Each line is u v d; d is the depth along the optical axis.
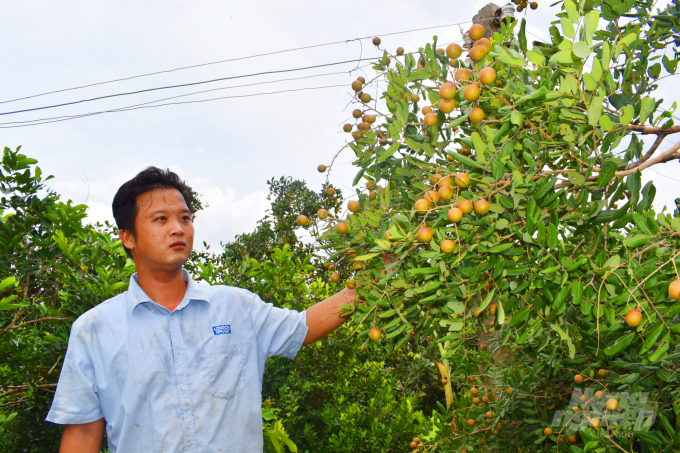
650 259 1.45
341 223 2.09
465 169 1.77
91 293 3.57
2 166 3.58
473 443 3.61
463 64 1.82
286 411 5.93
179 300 1.96
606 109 1.78
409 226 1.71
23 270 3.54
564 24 1.36
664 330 1.44
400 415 5.67
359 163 2.24
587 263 1.48
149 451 1.70
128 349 1.77
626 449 1.94
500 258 1.55
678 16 2.00
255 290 4.58
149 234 1.85
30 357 3.77
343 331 6.13
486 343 3.79
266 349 2.13
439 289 1.77
